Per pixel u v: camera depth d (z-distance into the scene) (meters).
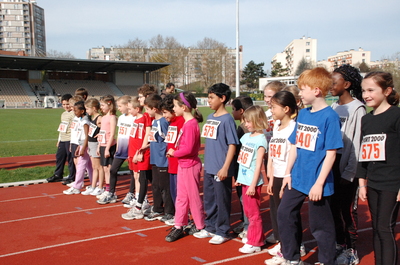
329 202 3.24
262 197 6.53
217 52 82.69
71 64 51.94
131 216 5.27
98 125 6.46
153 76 64.44
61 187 7.36
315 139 3.15
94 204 6.11
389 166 3.04
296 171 3.30
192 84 90.56
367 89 3.12
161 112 5.02
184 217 4.45
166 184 5.01
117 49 81.56
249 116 3.96
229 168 4.20
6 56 44.81
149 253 4.04
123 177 8.40
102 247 4.23
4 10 135.38
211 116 4.34
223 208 4.24
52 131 20.50
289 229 3.37
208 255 3.96
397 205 3.05
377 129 3.10
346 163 3.58
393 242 3.04
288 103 3.61
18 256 4.00
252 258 3.88
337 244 3.84
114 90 59.19
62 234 4.68
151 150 5.04
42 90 54.72
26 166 10.06
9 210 5.77
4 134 18.89
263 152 3.95
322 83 3.13
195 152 4.40
